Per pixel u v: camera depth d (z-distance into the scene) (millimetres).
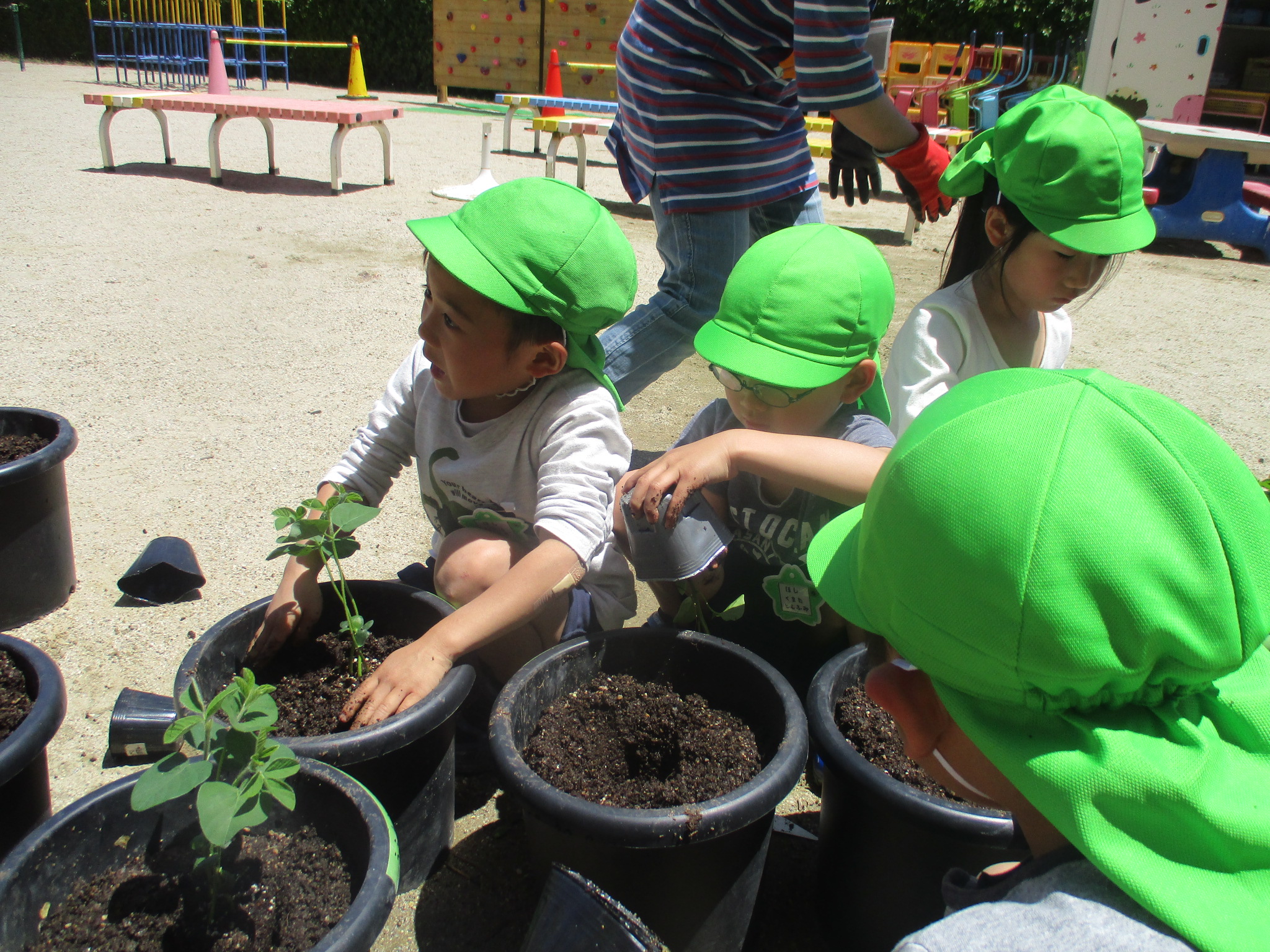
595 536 1726
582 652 1652
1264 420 3803
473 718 1901
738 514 1963
